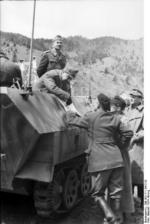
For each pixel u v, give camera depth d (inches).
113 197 135.6
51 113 136.3
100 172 134.0
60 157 130.4
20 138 119.1
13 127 118.8
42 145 124.3
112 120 135.9
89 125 138.0
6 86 131.5
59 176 138.6
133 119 151.5
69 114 146.3
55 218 140.3
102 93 149.9
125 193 140.3
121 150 138.6
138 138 150.5
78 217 141.9
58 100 152.4
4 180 126.8
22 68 174.1
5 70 129.9
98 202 135.9
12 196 165.9
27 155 123.5
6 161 123.7
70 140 141.5
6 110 117.3
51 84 155.6
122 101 147.2
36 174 122.5
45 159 124.5
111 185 136.4
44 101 139.4
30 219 137.2
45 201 129.8
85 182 166.6
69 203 146.6
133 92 155.5
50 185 130.3
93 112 139.3
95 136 136.3
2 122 119.3
